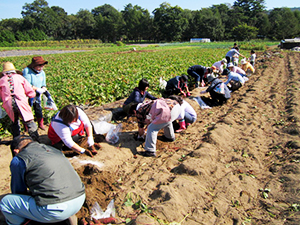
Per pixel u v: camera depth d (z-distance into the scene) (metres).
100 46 66.62
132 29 101.38
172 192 3.59
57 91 8.35
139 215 3.20
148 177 4.18
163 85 9.13
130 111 6.07
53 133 4.09
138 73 11.01
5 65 4.74
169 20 90.75
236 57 13.84
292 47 37.28
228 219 3.26
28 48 58.03
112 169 4.38
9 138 5.68
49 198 2.55
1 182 4.08
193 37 94.88
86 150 4.68
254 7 103.19
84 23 102.81
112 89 8.60
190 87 11.11
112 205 3.47
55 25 102.94
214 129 5.95
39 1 103.62
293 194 3.65
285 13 91.06
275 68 16.22
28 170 2.57
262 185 4.02
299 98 8.62
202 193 3.73
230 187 3.89
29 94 4.92
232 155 4.95
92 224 3.09
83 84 9.48
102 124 5.59
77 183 2.80
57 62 20.48
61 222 2.97
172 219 3.20
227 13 112.00
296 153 4.79
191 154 4.85
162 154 5.05
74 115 3.68
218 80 8.30
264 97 9.24
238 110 7.52
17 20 104.00
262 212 3.41
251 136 5.85
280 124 6.55
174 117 4.92
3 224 3.06
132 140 5.55
